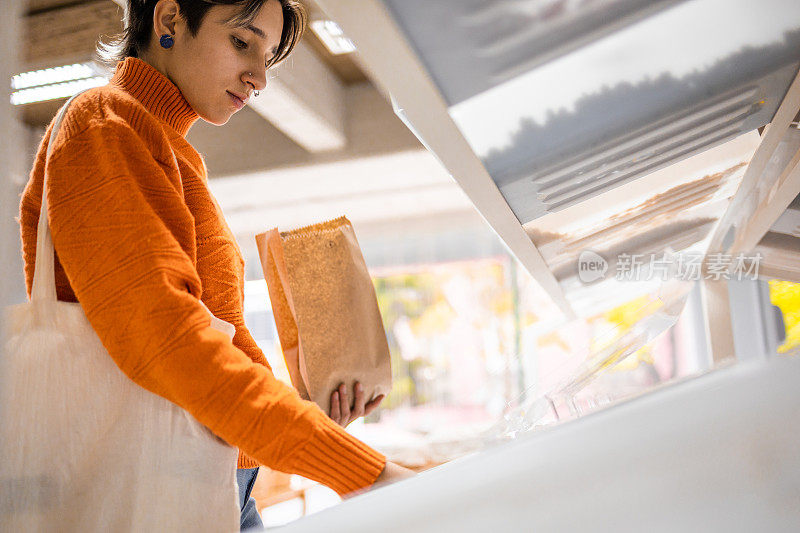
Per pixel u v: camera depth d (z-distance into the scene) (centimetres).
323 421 50
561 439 25
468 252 542
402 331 575
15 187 47
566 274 108
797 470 21
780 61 41
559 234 78
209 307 66
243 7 70
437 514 25
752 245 86
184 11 71
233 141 458
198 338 49
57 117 60
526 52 33
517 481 25
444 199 511
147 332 49
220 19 71
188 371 48
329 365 84
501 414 81
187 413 55
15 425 52
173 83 74
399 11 29
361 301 89
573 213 70
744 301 92
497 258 543
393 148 434
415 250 545
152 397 55
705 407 23
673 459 22
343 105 438
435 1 28
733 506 21
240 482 75
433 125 39
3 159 46
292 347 86
